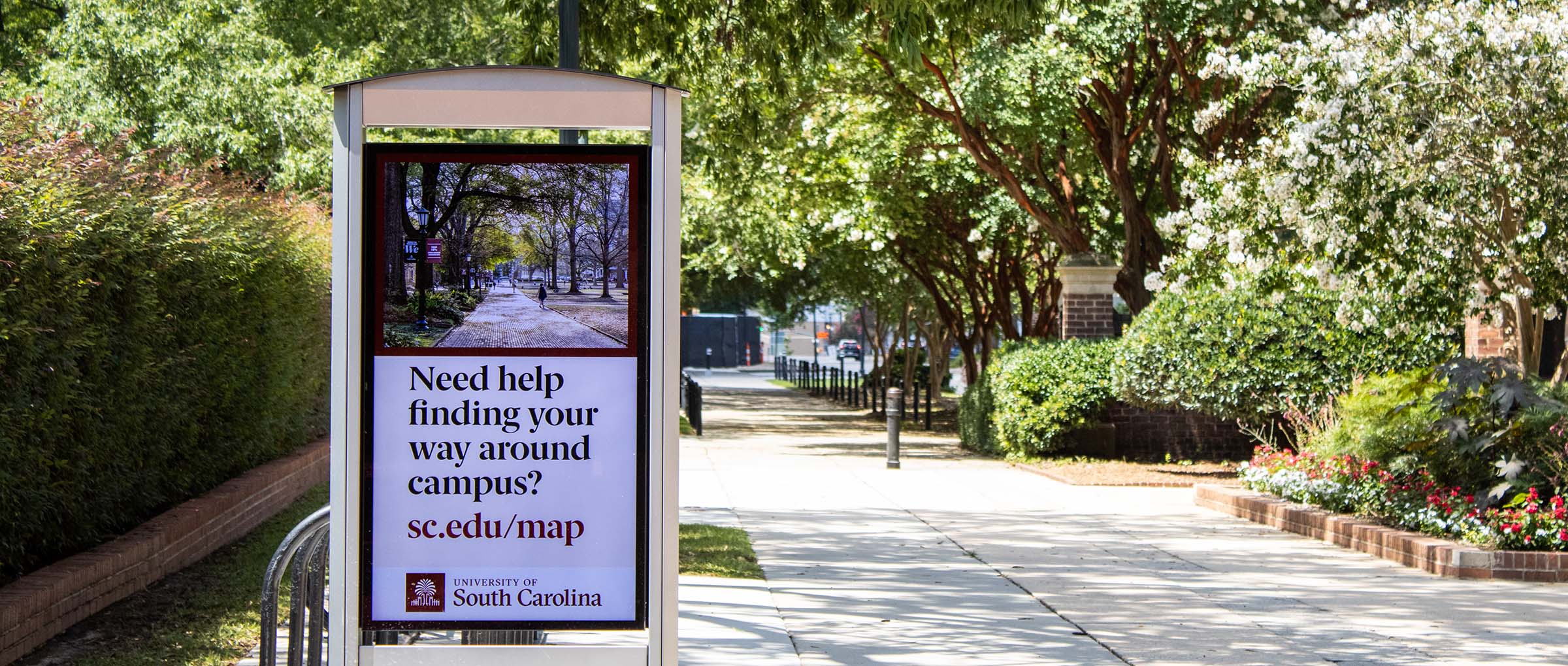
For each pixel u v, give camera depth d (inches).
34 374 274.1
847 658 283.3
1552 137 460.8
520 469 196.7
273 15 920.9
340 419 194.1
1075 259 860.6
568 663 198.8
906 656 286.0
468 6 978.7
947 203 1048.8
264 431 488.7
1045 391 796.0
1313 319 684.1
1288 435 716.7
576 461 197.2
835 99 858.1
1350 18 628.7
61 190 283.1
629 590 198.1
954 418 1302.9
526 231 196.7
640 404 197.6
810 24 497.7
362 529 195.3
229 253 406.0
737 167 760.3
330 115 737.0
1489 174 469.4
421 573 196.1
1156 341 700.0
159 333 351.9
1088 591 369.4
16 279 260.4
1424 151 481.1
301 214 541.0
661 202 195.9
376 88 193.9
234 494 420.2
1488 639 311.0
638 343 197.5
